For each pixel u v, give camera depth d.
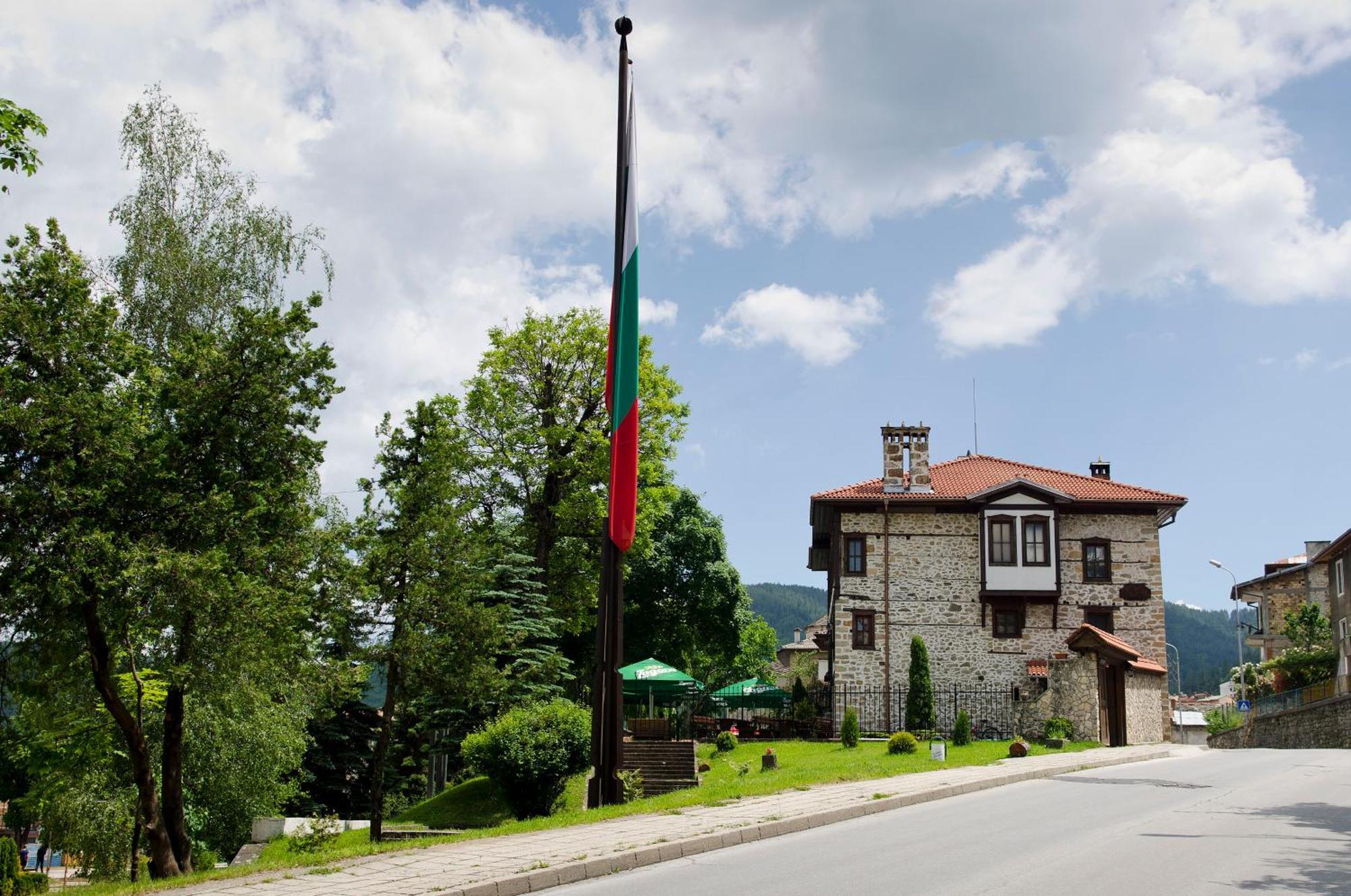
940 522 40.62
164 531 18.19
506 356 40.16
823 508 41.62
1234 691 58.41
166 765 19.27
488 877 10.43
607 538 18.58
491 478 39.28
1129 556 40.03
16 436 16.75
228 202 29.95
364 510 23.09
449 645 23.09
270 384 19.44
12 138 13.05
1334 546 48.19
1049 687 31.56
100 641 18.05
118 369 18.52
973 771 20.86
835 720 38.84
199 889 10.69
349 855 12.65
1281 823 13.16
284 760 29.11
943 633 39.75
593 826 14.28
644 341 41.41
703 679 65.81
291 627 19.20
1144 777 20.03
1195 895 8.83
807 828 14.15
